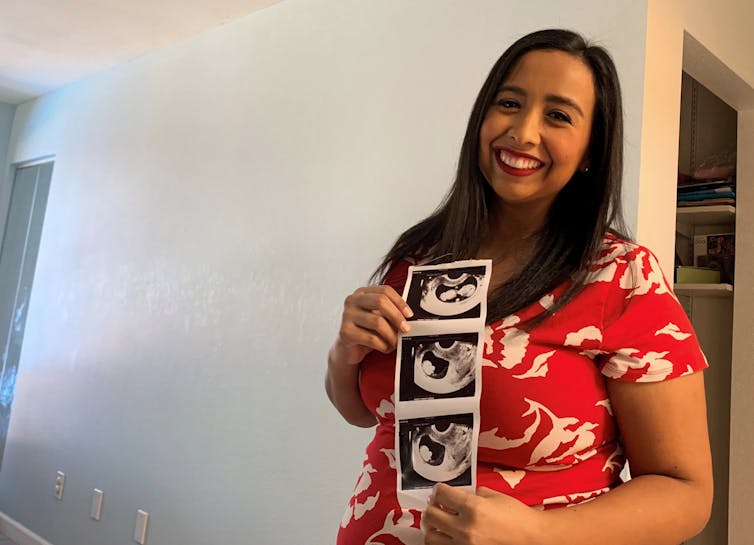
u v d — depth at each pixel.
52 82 3.59
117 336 2.84
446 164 1.75
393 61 1.93
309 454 1.95
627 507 0.67
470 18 1.76
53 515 3.05
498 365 0.76
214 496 2.22
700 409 0.73
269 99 2.32
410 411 0.78
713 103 2.47
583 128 0.79
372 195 1.92
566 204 0.84
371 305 0.83
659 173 1.45
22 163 3.93
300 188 2.14
